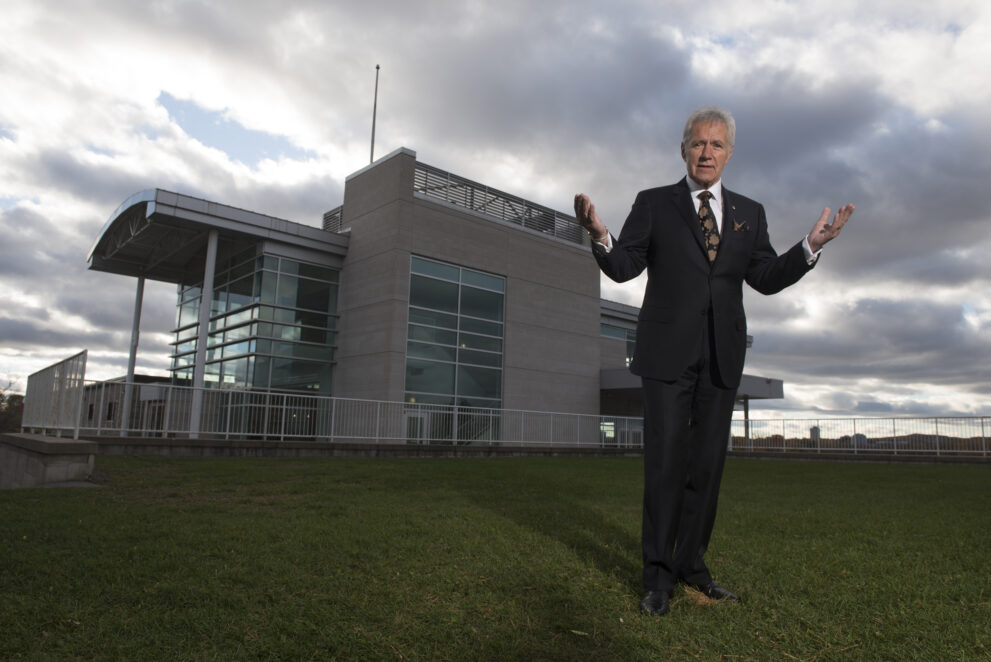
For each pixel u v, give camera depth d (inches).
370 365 746.8
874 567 108.8
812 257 86.0
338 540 122.4
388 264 751.7
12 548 109.1
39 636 68.1
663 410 87.8
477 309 833.5
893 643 70.9
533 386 879.1
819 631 74.9
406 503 189.6
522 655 65.9
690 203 91.9
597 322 979.3
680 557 92.5
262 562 103.0
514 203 909.8
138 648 65.5
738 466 510.0
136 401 430.3
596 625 75.5
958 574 104.3
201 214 690.2
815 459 730.2
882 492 268.4
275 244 754.2
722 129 91.0
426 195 791.7
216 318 812.6
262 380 726.5
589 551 118.7
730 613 81.7
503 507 183.5
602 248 85.3
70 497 186.5
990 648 69.2
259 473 283.4
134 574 93.4
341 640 68.7
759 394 1053.8
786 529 152.8
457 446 583.8
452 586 91.0
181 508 167.5
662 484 86.3
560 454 684.7
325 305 793.6
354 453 509.7
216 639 68.7
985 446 626.2
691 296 88.9
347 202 833.5
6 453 330.0
